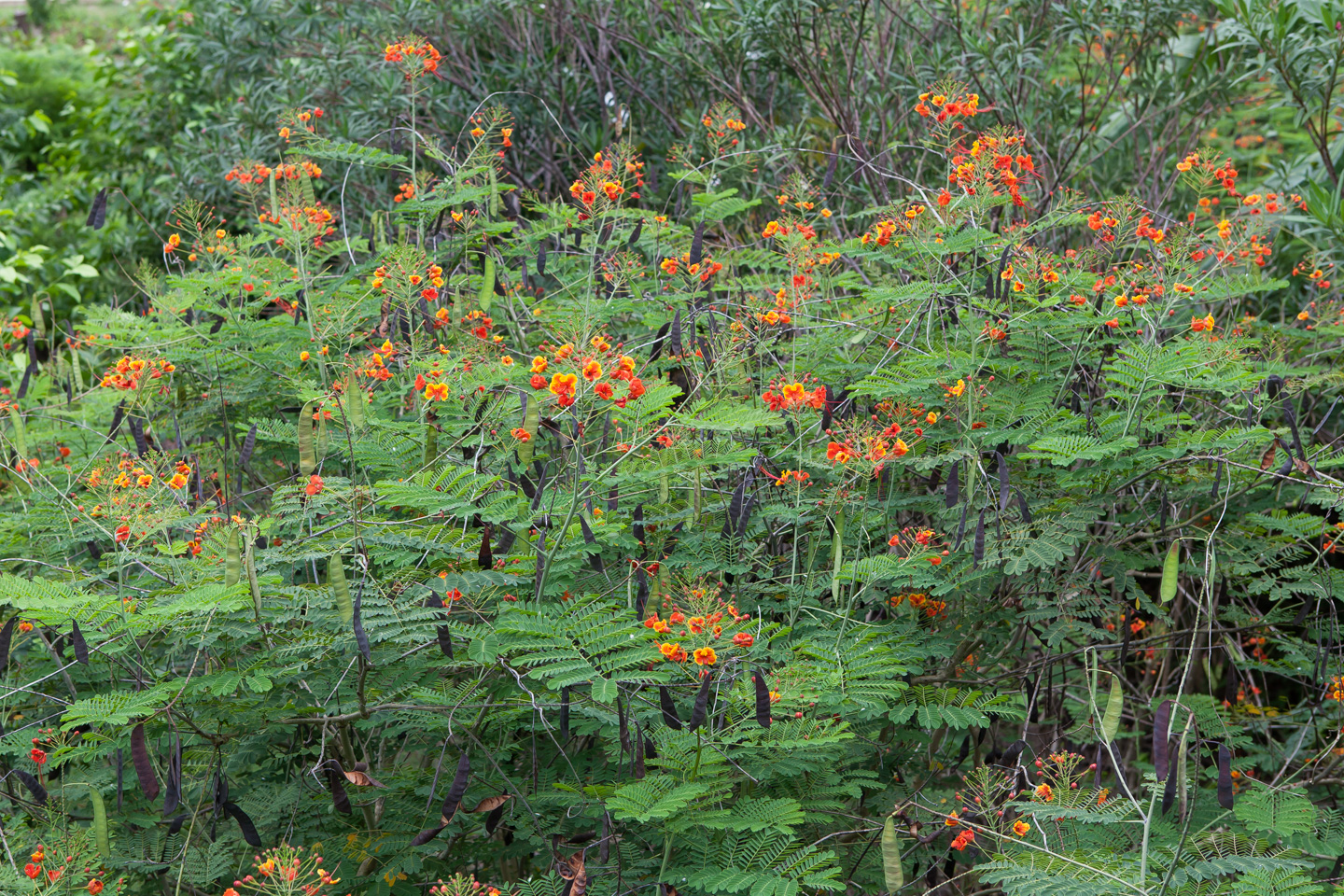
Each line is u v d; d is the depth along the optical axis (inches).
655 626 122.6
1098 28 251.6
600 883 143.0
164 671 145.6
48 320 318.7
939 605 181.3
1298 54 219.3
